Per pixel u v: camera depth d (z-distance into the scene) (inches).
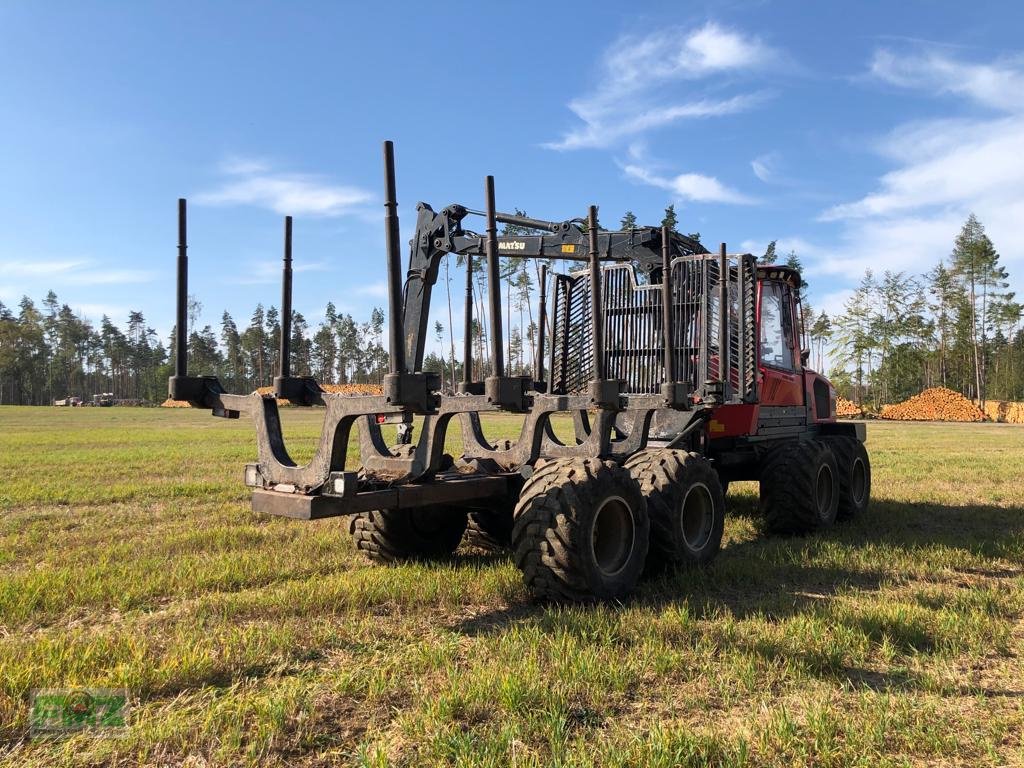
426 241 292.8
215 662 143.5
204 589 204.5
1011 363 3100.4
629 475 198.7
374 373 3540.8
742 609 185.6
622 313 300.5
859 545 271.7
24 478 482.0
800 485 291.9
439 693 128.4
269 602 184.5
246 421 1617.9
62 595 189.5
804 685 136.5
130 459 632.4
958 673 144.8
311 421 1485.0
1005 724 119.6
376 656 147.7
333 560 241.6
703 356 276.1
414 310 292.8
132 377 4498.0
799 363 348.8
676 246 299.3
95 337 4402.1
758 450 315.6
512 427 1072.8
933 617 176.7
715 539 233.6
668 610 176.1
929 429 1466.5
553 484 185.8
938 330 2682.1
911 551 255.9
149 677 133.3
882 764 105.4
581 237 303.1
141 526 305.1
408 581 201.2
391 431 892.0
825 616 173.3
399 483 194.9
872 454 742.5
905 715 122.3
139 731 114.3
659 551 214.2
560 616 167.9
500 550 265.4
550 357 319.0
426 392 155.6
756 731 115.2
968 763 108.7
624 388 296.5
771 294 330.6
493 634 161.8
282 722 117.3
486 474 223.3
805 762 107.7
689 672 140.1
